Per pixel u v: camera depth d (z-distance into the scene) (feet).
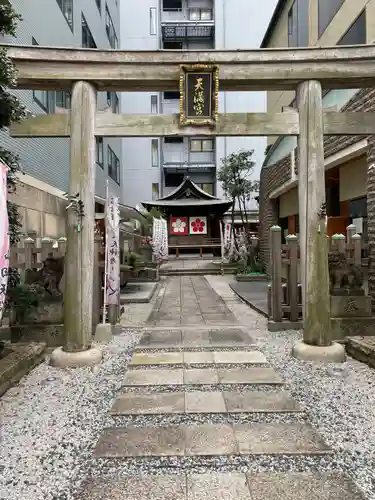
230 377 12.97
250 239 51.11
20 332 16.44
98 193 52.03
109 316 19.65
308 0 29.81
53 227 31.07
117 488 7.37
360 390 11.81
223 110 80.02
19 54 14.19
